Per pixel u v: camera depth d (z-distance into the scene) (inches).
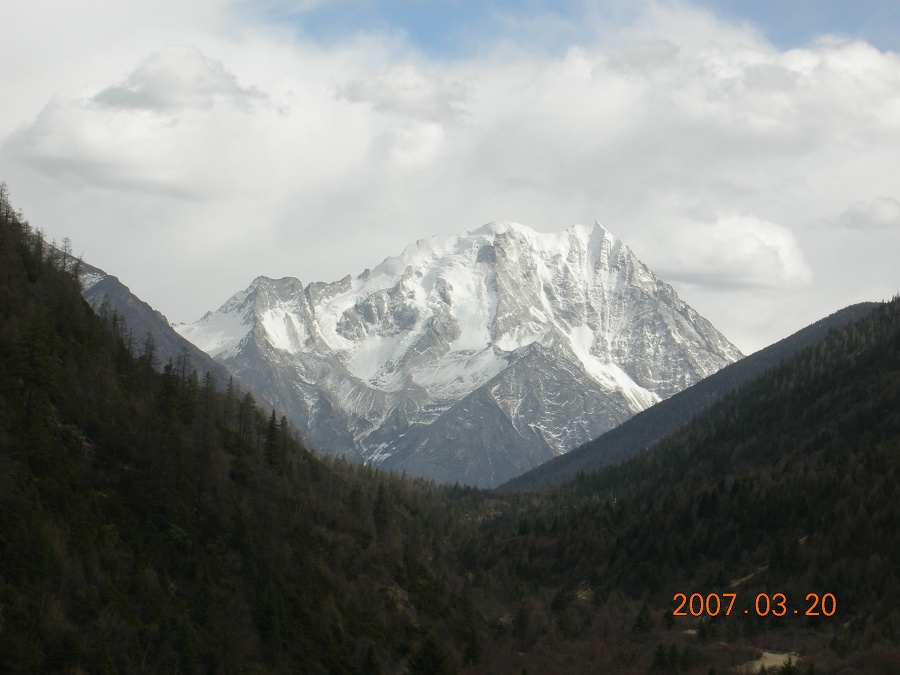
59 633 6796.3
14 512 7337.6
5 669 6353.3
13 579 6968.5
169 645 7406.5
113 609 7342.5
